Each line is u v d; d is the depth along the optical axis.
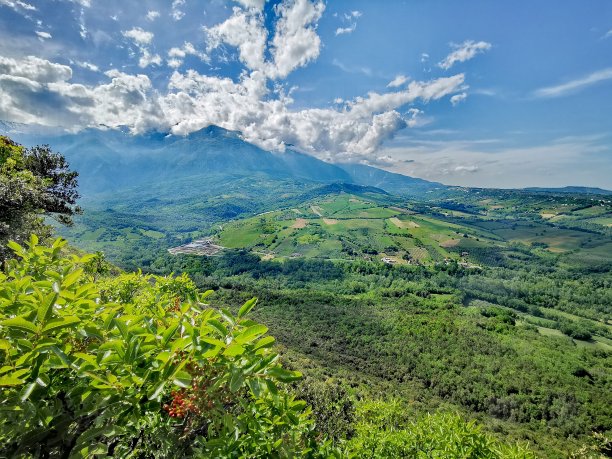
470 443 7.34
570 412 83.69
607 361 109.81
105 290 8.45
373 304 162.00
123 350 2.51
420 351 115.38
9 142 30.48
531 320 150.62
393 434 9.82
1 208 14.75
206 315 2.87
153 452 3.33
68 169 31.98
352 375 86.75
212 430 2.93
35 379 2.36
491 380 97.38
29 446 2.38
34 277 3.89
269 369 2.55
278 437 3.41
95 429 2.38
